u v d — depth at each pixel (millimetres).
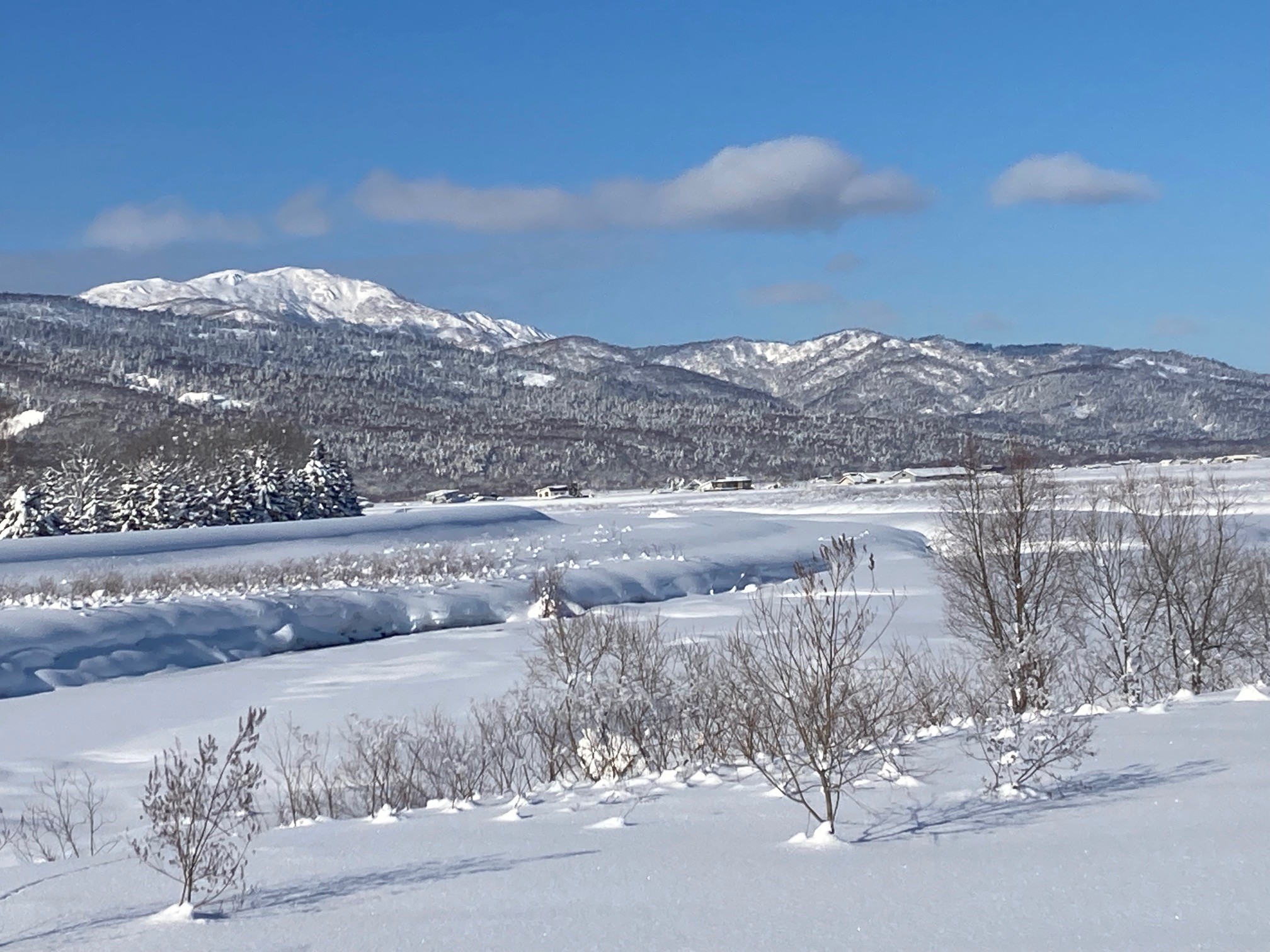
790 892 6375
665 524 74000
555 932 5930
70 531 76000
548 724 16984
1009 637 20609
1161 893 5797
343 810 14242
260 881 7883
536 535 69375
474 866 7770
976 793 8914
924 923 5625
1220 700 13328
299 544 59938
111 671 31812
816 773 10109
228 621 37031
